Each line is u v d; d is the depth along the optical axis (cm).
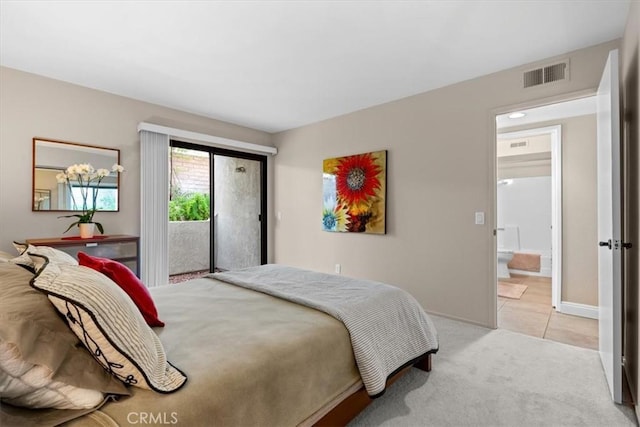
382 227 378
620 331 182
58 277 98
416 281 351
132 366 96
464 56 268
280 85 328
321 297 196
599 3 200
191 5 201
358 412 166
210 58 271
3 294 94
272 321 158
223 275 252
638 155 177
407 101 359
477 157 309
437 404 180
